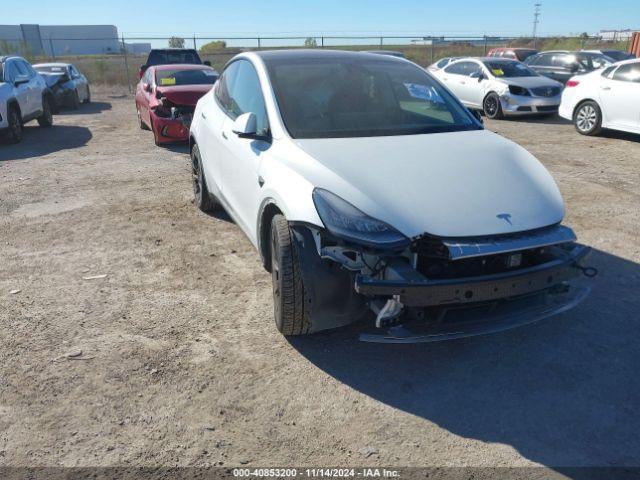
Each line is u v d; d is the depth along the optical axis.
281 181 3.31
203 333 3.68
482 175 3.30
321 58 4.48
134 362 3.36
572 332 3.70
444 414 2.94
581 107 11.12
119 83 24.91
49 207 6.38
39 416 2.90
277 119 3.79
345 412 2.96
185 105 9.89
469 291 2.86
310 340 3.60
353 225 2.88
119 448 2.69
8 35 51.03
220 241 5.29
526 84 13.44
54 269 4.68
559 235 3.06
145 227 5.68
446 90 4.49
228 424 2.86
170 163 8.63
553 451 2.68
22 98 11.11
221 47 27.70
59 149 10.03
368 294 2.83
